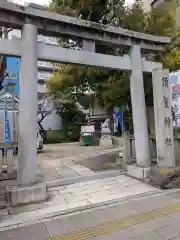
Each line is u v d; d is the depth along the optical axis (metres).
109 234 3.52
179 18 11.09
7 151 7.16
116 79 8.88
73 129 21.64
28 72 5.05
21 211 4.50
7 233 3.65
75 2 8.27
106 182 6.45
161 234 3.46
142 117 6.66
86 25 5.67
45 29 5.33
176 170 5.82
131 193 5.45
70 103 22.23
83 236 3.49
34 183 5.08
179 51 7.91
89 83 10.03
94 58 5.98
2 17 4.85
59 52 5.48
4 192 5.62
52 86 10.03
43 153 13.18
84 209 4.55
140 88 6.64
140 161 6.73
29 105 5.05
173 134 6.61
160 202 4.79
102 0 8.44
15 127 13.02
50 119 22.73
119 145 15.82
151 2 11.93
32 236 3.54
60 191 5.75
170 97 6.31
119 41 6.38
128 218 4.07
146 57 8.05
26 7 4.93
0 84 10.41
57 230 3.71
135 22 8.20
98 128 19.83
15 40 5.01
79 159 10.67
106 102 9.48
